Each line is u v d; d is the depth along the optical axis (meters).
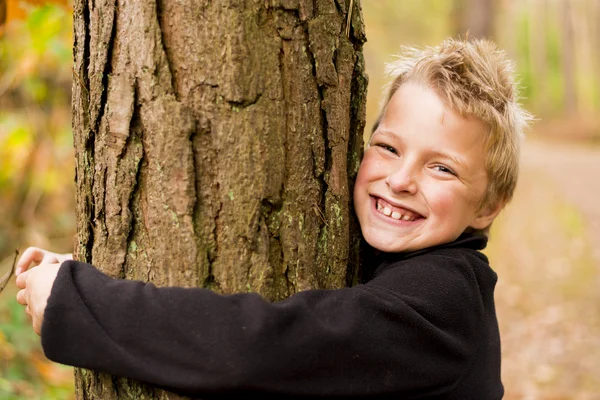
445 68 1.59
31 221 3.84
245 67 1.33
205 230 1.36
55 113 3.80
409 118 1.55
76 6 1.45
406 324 1.35
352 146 1.60
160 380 1.23
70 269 1.34
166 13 1.33
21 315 2.79
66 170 3.89
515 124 1.71
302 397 1.26
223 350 1.22
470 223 1.70
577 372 4.49
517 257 6.98
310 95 1.40
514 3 27.39
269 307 1.26
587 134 21.30
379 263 1.65
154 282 1.38
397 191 1.53
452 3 11.16
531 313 5.55
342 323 1.29
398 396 1.37
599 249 7.38
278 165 1.37
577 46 28.67
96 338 1.26
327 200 1.46
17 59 3.31
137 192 1.39
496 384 1.65
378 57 9.02
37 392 2.68
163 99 1.33
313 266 1.44
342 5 1.47
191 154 1.34
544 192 11.08
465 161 1.54
